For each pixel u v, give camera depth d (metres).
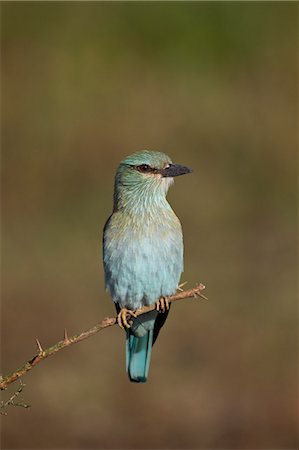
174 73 18.53
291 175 17.19
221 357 12.55
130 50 18.75
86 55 18.55
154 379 12.07
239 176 17.12
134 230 8.45
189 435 11.21
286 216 16.44
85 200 16.50
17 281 14.18
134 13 19.05
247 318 13.29
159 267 8.42
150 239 8.42
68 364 12.25
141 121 17.64
